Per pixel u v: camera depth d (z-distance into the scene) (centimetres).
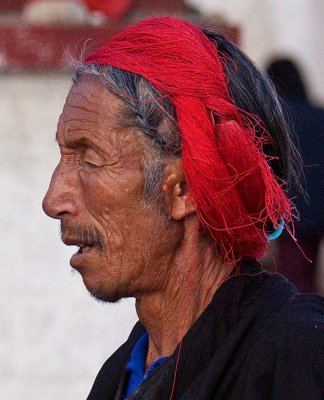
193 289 514
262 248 516
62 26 1912
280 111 522
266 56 1895
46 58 1914
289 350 471
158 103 495
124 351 571
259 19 1925
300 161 569
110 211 504
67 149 512
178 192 504
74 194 511
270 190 498
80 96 507
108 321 1407
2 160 1672
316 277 1228
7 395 1261
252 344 486
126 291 514
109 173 502
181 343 500
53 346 1354
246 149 495
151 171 500
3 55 1912
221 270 516
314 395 456
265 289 506
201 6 2011
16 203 1592
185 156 493
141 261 509
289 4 1923
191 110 492
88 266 514
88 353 1345
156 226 505
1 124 1756
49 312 1408
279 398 463
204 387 481
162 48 501
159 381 501
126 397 547
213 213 497
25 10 2075
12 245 1521
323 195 1112
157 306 520
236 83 507
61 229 519
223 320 501
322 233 1154
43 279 1467
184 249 513
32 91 1839
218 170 491
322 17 1930
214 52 508
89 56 514
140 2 2056
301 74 1334
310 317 482
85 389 1278
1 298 1426
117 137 499
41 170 1656
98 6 2014
